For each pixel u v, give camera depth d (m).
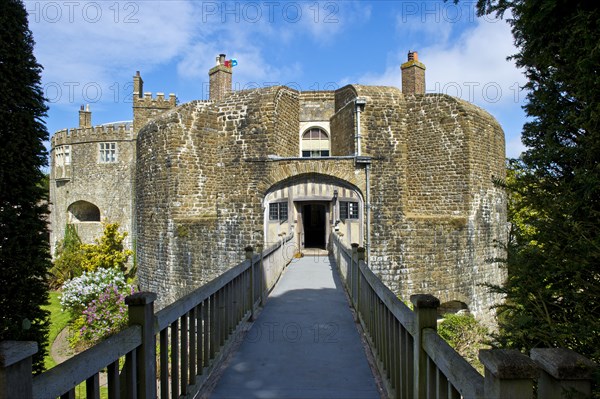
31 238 6.64
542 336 4.34
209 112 19.09
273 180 18.11
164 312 3.61
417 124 19.64
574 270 4.18
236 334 6.26
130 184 30.70
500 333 5.51
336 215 18.11
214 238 18.38
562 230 4.46
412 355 3.45
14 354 1.97
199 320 4.57
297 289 10.44
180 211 18.73
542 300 4.46
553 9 4.33
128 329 3.08
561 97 4.62
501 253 19.67
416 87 20.98
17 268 6.32
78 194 31.52
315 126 22.02
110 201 30.89
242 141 18.58
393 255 17.84
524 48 5.00
